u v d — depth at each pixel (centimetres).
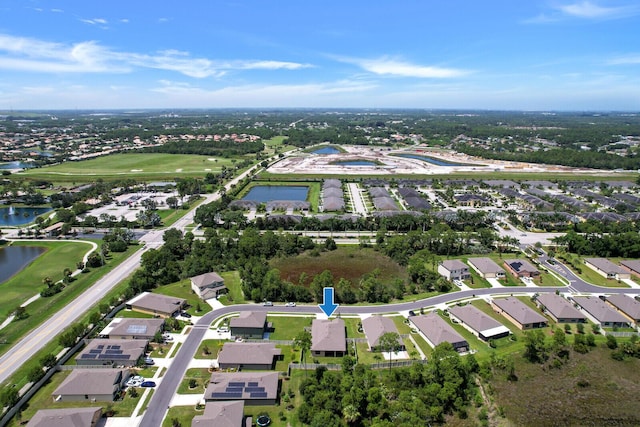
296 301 13775
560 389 9731
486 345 11338
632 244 17788
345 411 8231
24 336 11625
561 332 11112
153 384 9481
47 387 9469
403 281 15262
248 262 16012
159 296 13250
